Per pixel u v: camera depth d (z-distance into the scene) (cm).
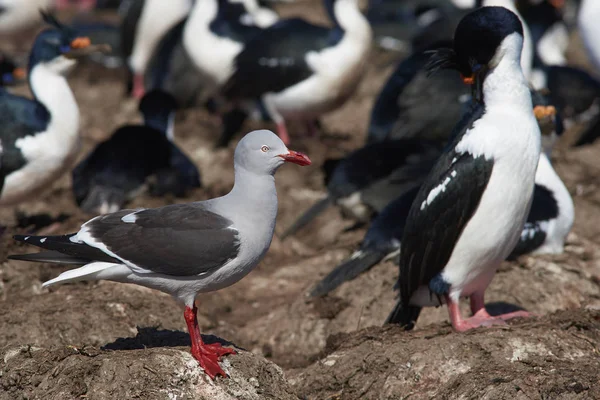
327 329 1177
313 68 1786
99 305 1109
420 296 1043
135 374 832
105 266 838
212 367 845
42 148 1392
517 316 1034
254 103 1888
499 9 941
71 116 1427
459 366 911
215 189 1648
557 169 1780
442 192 961
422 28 2288
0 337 1049
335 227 1531
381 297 1188
